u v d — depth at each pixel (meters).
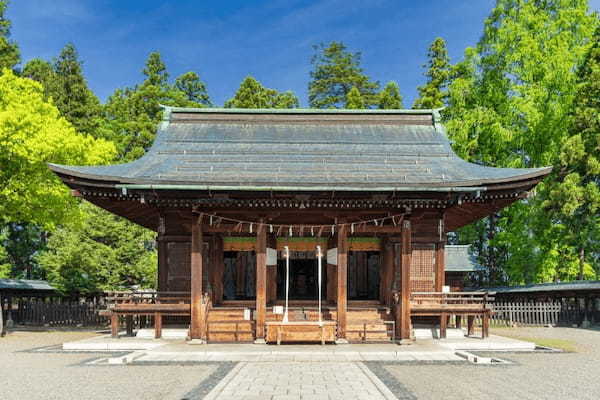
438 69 51.12
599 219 33.38
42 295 34.28
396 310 18.72
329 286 22.16
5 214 23.75
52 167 16.94
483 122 36.81
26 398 10.02
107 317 29.48
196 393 10.30
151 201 17.75
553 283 32.12
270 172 18.55
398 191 17.16
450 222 24.78
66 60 46.53
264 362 14.30
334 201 17.80
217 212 18.36
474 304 19.14
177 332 19.38
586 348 18.28
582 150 31.33
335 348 16.58
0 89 22.16
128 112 50.47
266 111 23.75
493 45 36.97
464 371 13.09
